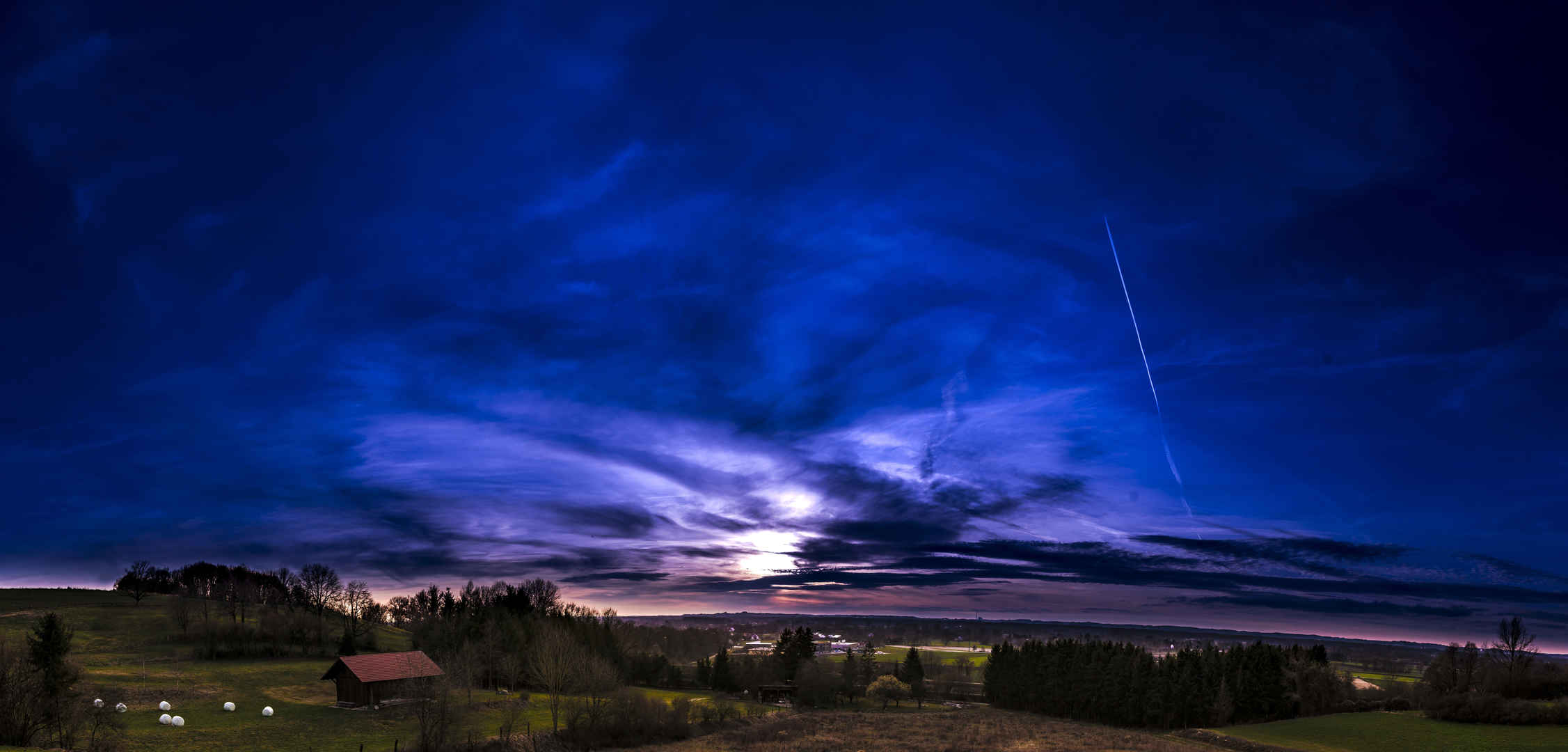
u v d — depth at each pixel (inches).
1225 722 4965.6
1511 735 3595.0
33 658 3174.2
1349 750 3531.0
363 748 3238.2
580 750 3609.7
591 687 4537.4
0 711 2689.5
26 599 7687.0
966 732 4685.0
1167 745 4264.3
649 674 6988.2
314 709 3978.8
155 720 3484.3
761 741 4045.3
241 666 5191.9
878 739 4247.0
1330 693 5191.9
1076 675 6102.4
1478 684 4554.6
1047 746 4089.6
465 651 5083.7
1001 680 6914.4
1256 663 5364.2
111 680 4291.3
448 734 3363.7
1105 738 4515.3
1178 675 5359.3
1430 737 3631.9
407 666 4320.9
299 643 6240.2
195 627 6569.9
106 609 7239.2
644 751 3703.3
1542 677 4468.5
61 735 2829.7
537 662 4845.0
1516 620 4616.1
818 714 5703.7
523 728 3880.4
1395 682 6865.2
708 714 4601.4
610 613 7500.0
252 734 3363.7
